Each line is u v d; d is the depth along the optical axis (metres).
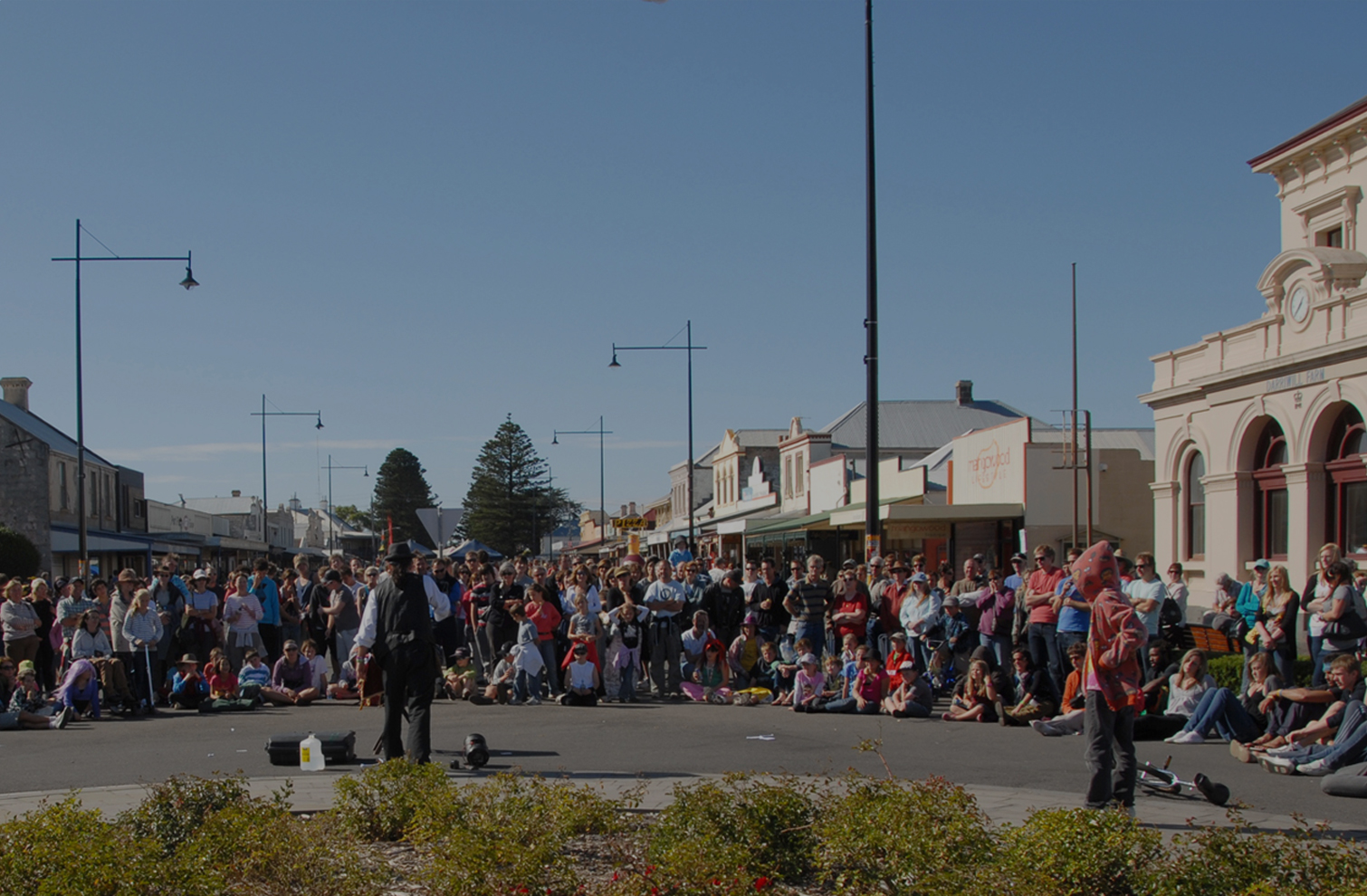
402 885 5.74
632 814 7.21
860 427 57.91
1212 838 5.25
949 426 58.44
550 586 16.66
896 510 29.69
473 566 17.61
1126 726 7.53
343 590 16.36
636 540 39.22
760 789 6.48
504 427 100.38
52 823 5.61
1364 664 11.45
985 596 14.84
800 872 6.00
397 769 6.93
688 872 5.19
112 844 5.29
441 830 6.07
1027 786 8.88
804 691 13.95
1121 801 7.41
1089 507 27.86
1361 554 20.12
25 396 51.06
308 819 6.84
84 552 28.28
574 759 10.09
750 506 61.69
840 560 34.75
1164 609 13.64
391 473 115.69
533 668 14.80
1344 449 20.91
